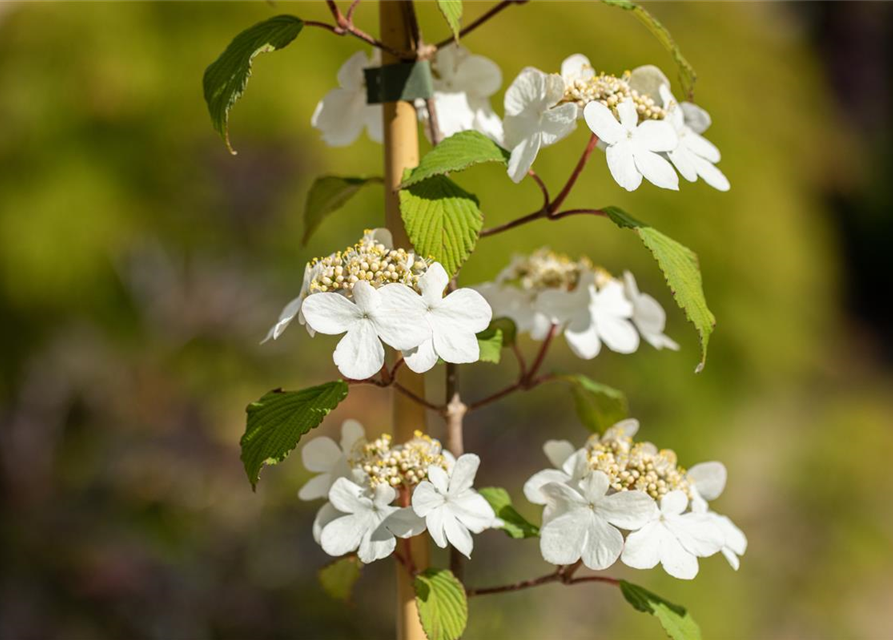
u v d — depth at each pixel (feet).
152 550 6.40
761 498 8.51
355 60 3.12
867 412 10.41
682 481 2.99
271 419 2.89
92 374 6.66
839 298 17.39
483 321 2.85
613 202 5.94
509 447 7.37
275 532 6.74
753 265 6.65
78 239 5.15
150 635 6.13
